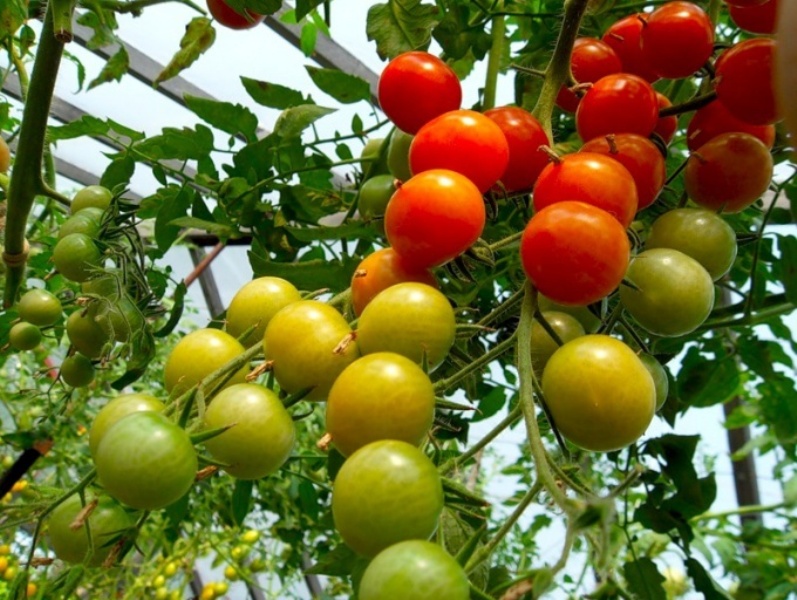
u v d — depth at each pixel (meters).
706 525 0.73
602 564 0.13
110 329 0.33
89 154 1.31
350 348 0.21
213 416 0.20
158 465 0.18
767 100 0.24
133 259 0.37
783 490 0.69
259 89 0.39
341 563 0.29
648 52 0.28
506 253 0.35
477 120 0.22
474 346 0.28
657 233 0.26
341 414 0.18
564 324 0.25
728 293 0.72
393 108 0.27
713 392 0.43
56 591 0.21
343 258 0.33
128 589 0.62
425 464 0.17
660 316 0.23
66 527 0.21
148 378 0.83
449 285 0.34
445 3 0.35
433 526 0.16
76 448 0.75
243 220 0.41
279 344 0.21
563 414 0.19
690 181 0.28
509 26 0.51
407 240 0.21
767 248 0.38
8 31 0.47
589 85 0.26
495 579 0.22
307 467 0.59
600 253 0.19
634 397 0.18
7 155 0.50
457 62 0.43
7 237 0.42
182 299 0.39
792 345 0.44
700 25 0.26
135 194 1.38
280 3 0.28
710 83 0.28
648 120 0.26
